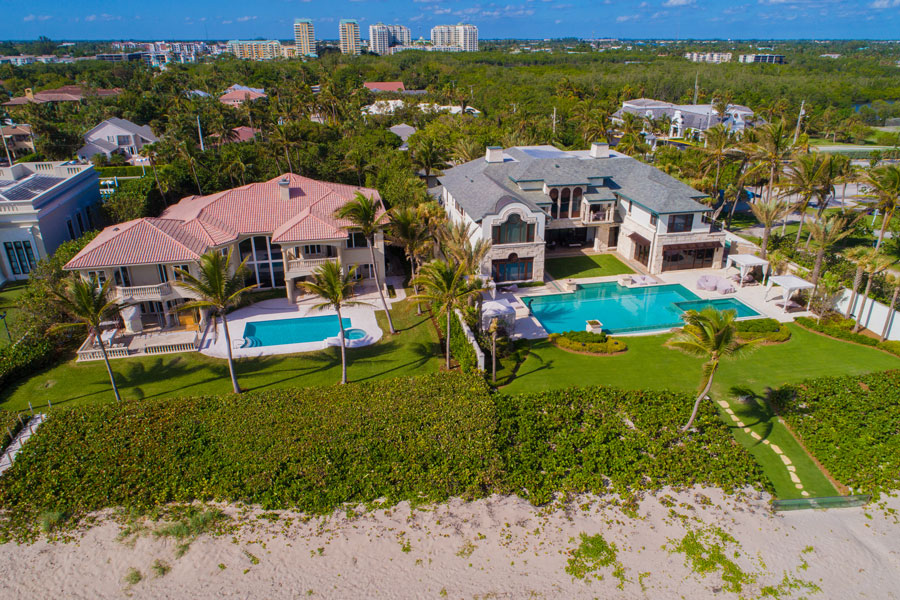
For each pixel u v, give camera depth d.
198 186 76.44
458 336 42.81
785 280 49.41
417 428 32.81
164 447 31.27
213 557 25.52
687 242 56.91
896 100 182.75
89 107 129.88
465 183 63.41
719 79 198.38
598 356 42.38
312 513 27.80
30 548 25.92
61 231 57.56
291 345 44.06
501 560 25.50
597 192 61.31
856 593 24.12
